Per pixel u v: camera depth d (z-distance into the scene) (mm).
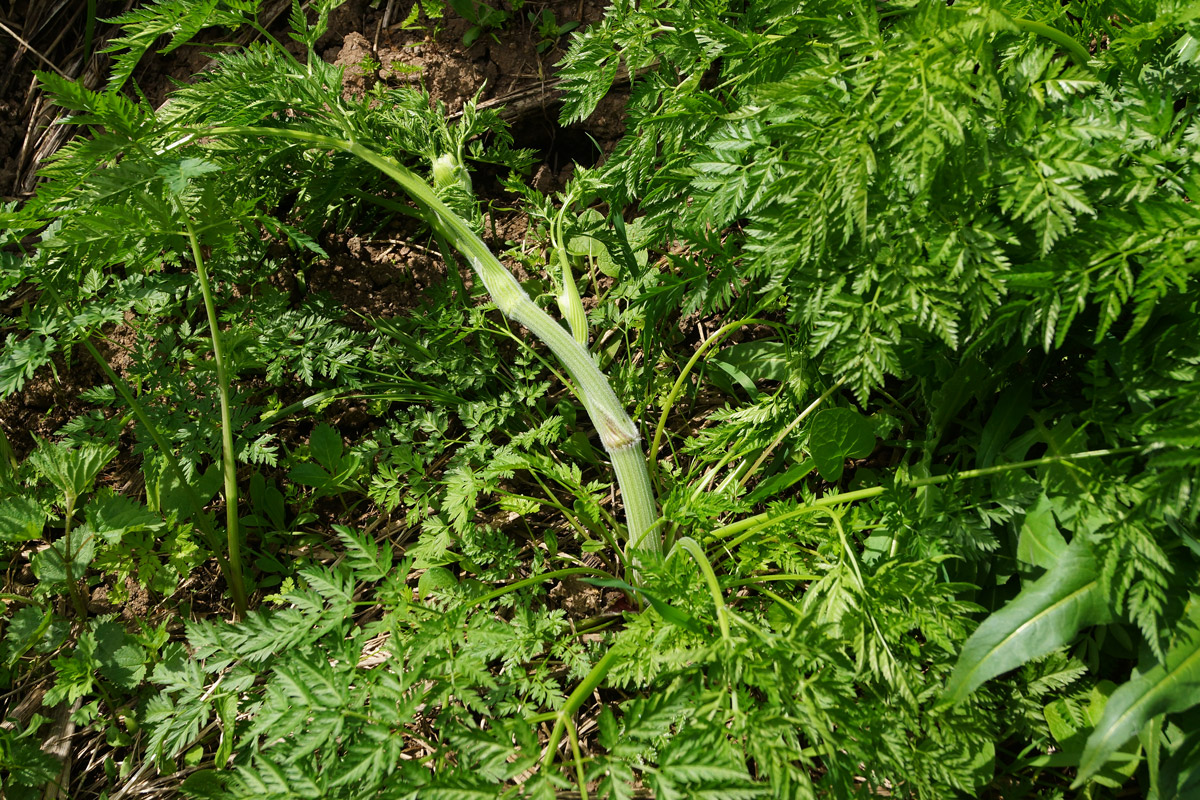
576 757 768
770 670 790
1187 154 800
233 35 1272
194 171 906
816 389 987
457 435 1123
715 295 956
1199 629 797
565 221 1080
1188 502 779
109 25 1287
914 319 836
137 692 983
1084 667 858
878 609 829
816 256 814
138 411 985
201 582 1058
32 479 1043
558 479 957
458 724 795
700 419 1099
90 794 956
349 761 773
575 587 1021
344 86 1209
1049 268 789
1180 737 812
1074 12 892
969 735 820
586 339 974
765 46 903
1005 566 893
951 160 799
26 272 951
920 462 921
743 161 898
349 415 1121
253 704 923
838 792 785
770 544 928
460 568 1040
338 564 1059
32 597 996
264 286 1100
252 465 1091
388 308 1170
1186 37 891
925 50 780
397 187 1147
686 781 746
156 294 1052
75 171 921
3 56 1279
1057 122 802
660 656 828
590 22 1226
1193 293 819
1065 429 866
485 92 1221
